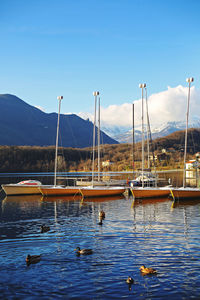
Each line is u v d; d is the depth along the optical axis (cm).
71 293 1380
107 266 1684
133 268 1650
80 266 1691
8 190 5612
